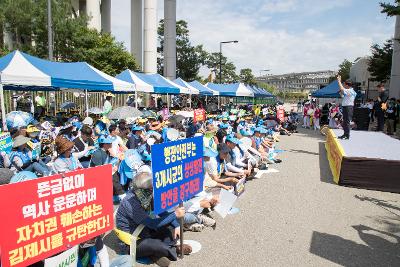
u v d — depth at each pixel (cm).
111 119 1026
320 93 2023
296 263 394
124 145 769
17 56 893
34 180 236
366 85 4278
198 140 430
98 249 315
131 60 2869
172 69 3428
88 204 278
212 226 502
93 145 736
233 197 534
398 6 1634
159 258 381
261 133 967
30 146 553
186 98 2772
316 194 680
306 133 2009
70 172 261
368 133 1334
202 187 447
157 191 357
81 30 2498
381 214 568
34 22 2138
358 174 730
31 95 1619
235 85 2494
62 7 2303
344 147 898
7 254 223
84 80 1017
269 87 9769
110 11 4397
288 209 585
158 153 356
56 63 1041
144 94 2541
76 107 1662
